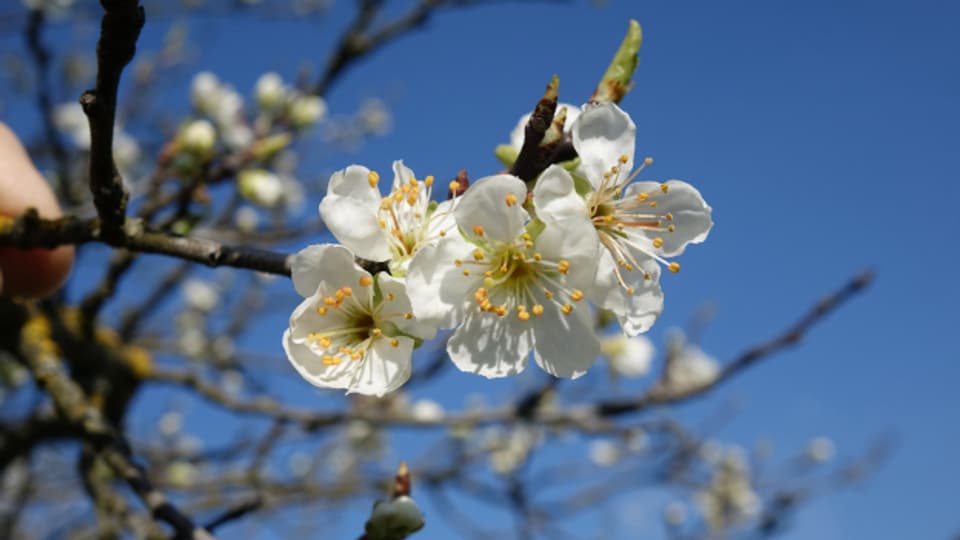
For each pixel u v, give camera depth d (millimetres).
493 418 476
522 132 265
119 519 363
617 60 251
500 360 244
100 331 464
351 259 240
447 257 240
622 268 251
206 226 443
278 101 506
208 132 355
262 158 356
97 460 385
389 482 544
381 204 245
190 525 284
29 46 424
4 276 309
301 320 243
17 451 408
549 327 246
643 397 458
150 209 347
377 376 241
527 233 240
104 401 451
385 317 242
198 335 759
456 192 248
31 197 305
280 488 523
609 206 251
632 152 247
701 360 609
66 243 262
